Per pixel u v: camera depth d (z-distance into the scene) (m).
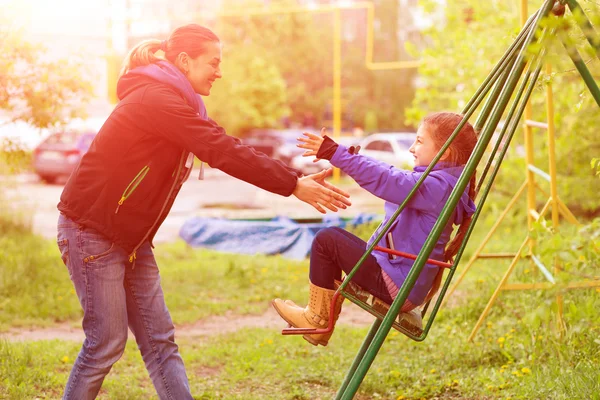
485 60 9.09
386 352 5.91
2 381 4.91
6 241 10.84
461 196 3.27
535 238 3.08
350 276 3.28
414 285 3.38
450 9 9.84
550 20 2.83
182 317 7.40
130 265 3.70
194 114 3.46
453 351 5.60
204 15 25.94
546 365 4.93
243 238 11.51
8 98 7.79
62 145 22.31
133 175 3.45
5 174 12.60
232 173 3.42
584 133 10.19
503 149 3.64
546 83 3.96
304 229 11.16
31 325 7.04
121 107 3.48
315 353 5.99
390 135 23.77
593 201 11.47
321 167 26.28
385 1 65.00
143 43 3.70
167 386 3.75
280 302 3.58
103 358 3.54
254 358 5.82
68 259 3.55
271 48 49.34
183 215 16.31
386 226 3.24
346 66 62.59
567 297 5.38
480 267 9.12
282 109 38.75
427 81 10.02
